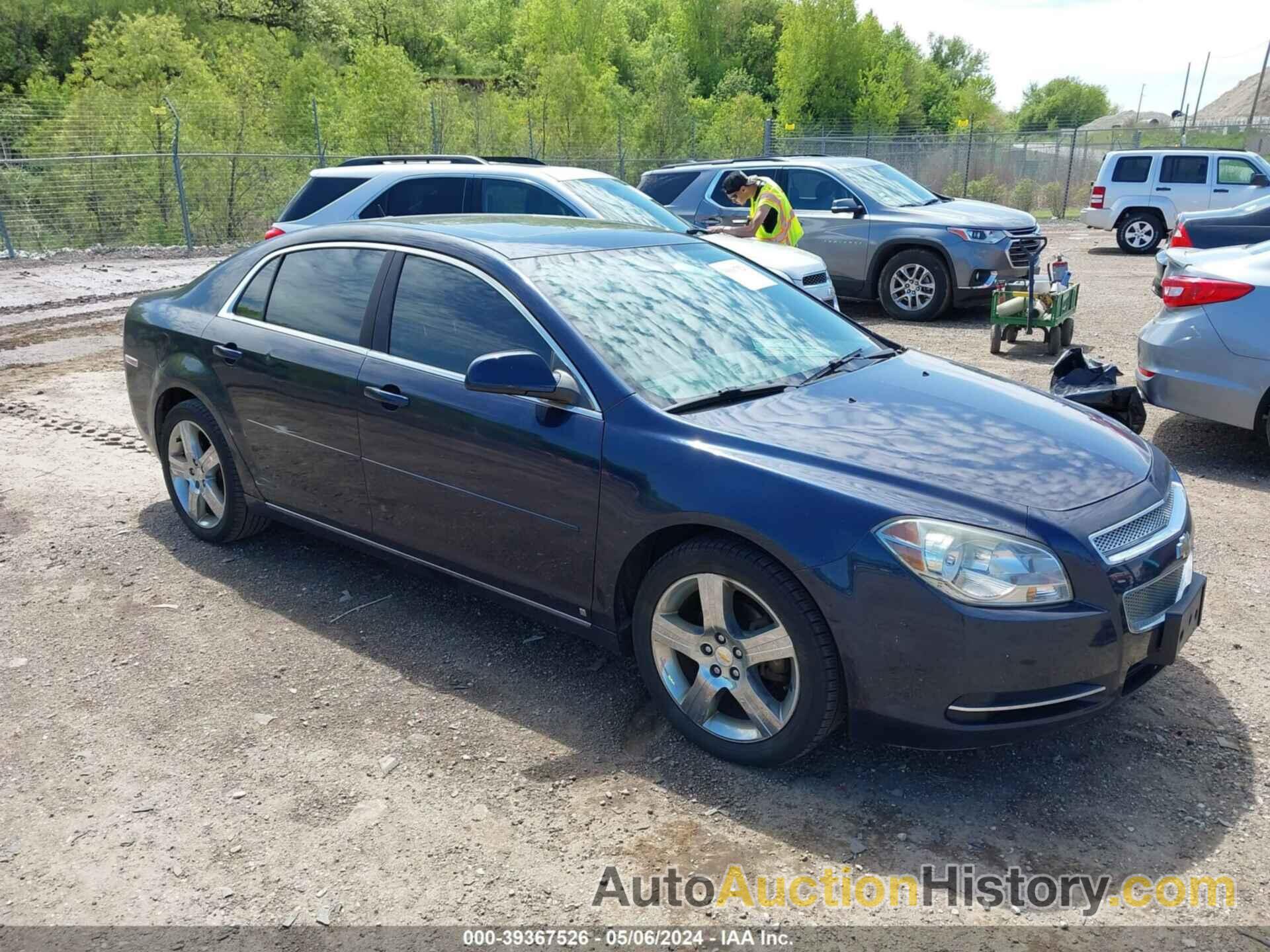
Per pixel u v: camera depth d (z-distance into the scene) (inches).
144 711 136.0
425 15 2687.0
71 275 614.2
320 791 118.5
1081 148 1243.8
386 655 151.6
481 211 326.6
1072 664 108.2
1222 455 252.4
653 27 3238.2
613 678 145.5
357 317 156.9
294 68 1498.5
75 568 182.2
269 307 171.6
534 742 129.0
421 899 101.0
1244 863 106.0
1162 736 130.1
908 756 126.3
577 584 133.1
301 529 172.9
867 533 108.8
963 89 3339.1
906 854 107.7
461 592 151.6
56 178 796.6
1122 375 337.7
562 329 134.5
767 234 370.3
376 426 150.2
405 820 113.1
